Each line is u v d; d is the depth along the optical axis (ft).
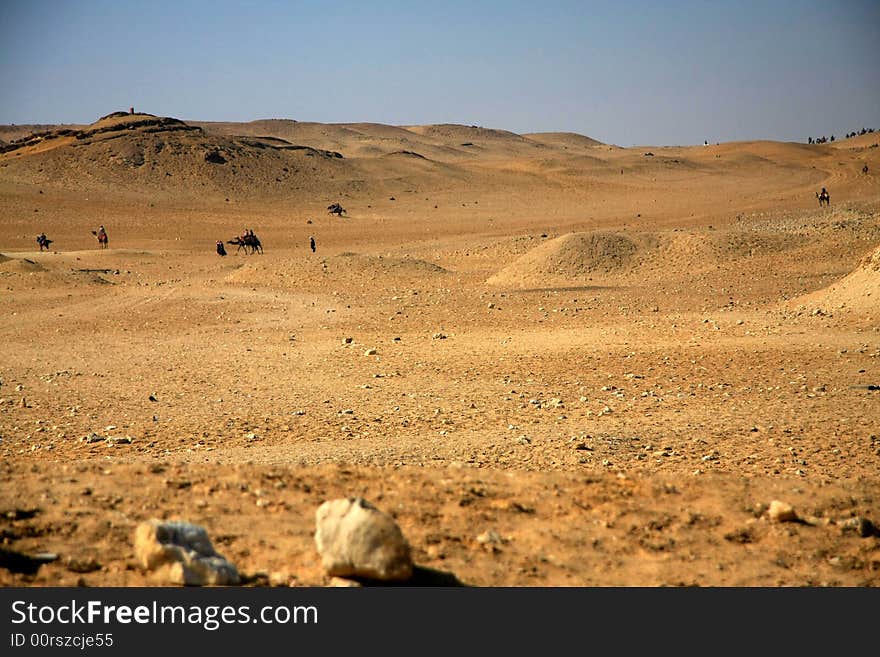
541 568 24.89
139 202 352.90
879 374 63.00
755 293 122.93
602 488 31.35
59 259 201.57
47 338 95.86
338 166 469.16
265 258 216.54
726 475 34.83
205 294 136.36
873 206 261.03
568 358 74.95
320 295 134.21
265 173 423.23
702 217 284.20
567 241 154.61
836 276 135.74
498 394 60.59
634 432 46.06
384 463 38.04
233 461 39.50
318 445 44.37
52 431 50.34
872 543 27.89
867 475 36.60
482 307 117.29
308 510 27.45
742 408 53.21
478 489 30.25
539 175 467.52
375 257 163.02
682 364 70.23
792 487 32.68
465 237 257.75
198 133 465.88
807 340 78.38
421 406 56.49
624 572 25.12
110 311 119.03
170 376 70.79
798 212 266.57
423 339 89.61
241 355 81.97
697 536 27.76
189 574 22.12
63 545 23.84
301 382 67.41
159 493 28.12
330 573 22.80
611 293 128.47
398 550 22.67
